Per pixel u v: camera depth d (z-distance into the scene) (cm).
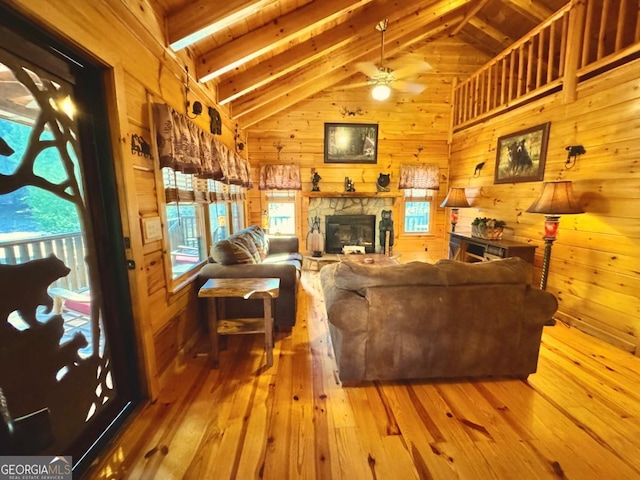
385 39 397
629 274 252
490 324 195
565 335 281
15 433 112
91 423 150
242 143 475
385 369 199
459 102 520
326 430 162
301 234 567
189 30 209
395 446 152
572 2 295
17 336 112
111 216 163
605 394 194
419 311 191
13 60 110
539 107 350
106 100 155
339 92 528
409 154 554
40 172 123
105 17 146
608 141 268
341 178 553
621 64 265
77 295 143
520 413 176
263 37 262
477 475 136
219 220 379
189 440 155
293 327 296
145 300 178
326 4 260
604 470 139
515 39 459
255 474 136
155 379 188
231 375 214
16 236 112
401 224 579
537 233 359
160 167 200
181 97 241
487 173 454
